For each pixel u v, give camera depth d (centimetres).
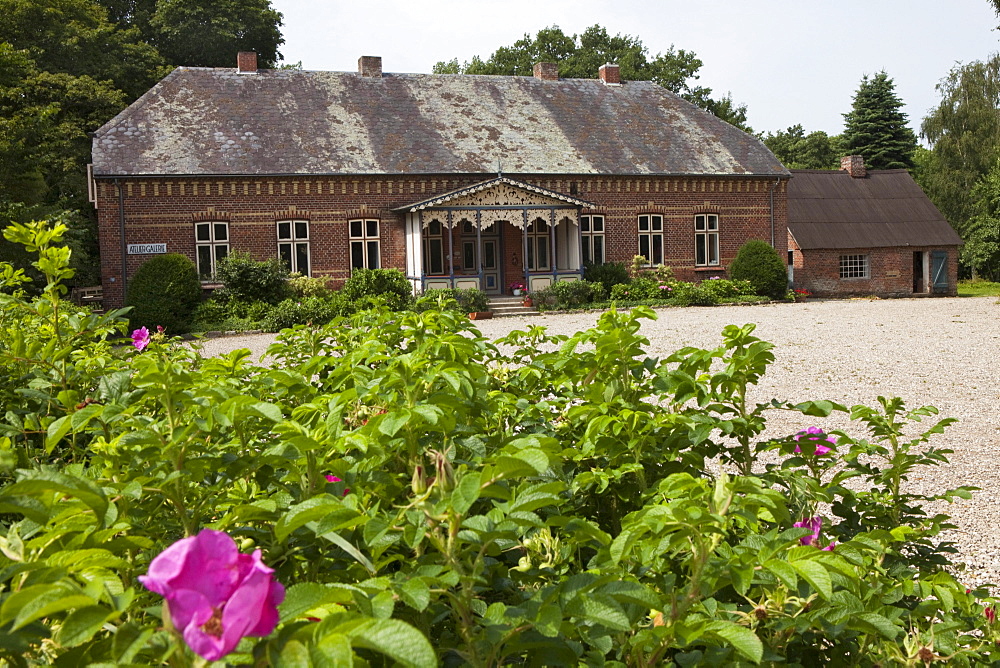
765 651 205
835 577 200
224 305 2527
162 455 223
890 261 3734
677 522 186
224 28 4369
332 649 121
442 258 2967
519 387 395
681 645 193
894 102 5831
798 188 3844
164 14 4316
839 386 1230
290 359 441
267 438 274
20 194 2405
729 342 332
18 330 405
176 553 116
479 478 172
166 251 2617
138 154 2627
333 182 2777
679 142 3297
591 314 2680
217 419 229
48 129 2519
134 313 2367
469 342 326
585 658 192
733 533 255
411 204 2780
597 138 3198
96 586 144
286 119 2892
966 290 4431
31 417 298
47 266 371
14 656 153
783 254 3338
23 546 172
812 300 3303
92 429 292
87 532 176
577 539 213
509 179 2808
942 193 5116
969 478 746
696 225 3225
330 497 180
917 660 214
